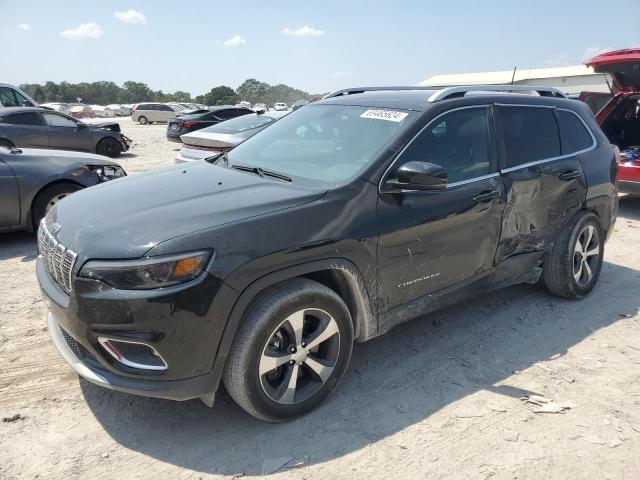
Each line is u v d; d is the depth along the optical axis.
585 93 9.53
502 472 2.71
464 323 4.36
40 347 3.87
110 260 2.63
